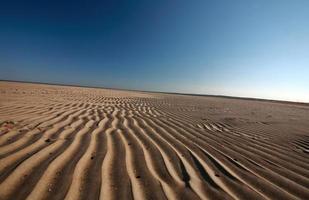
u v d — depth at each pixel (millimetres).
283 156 4297
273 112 15141
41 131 4711
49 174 2795
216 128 6984
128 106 11672
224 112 12656
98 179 2775
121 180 2803
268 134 6480
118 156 3664
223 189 2746
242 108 17250
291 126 8406
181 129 6340
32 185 2504
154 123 6961
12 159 3121
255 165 3682
